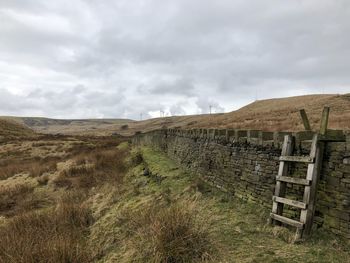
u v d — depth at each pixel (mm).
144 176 13203
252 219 6711
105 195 11039
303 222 5520
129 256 5637
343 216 5109
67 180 15797
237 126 38062
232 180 8797
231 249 5211
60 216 9000
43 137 58688
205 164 10906
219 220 6648
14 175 20422
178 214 5711
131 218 7188
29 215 9352
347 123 22203
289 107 67625
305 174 5957
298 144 6227
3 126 67688
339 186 5219
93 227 8164
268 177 7117
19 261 5879
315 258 4707
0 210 12148
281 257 4789
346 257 4691
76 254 6234
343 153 5188
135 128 154250
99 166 18547
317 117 31688
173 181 10859
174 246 5133
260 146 7504
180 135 15055
